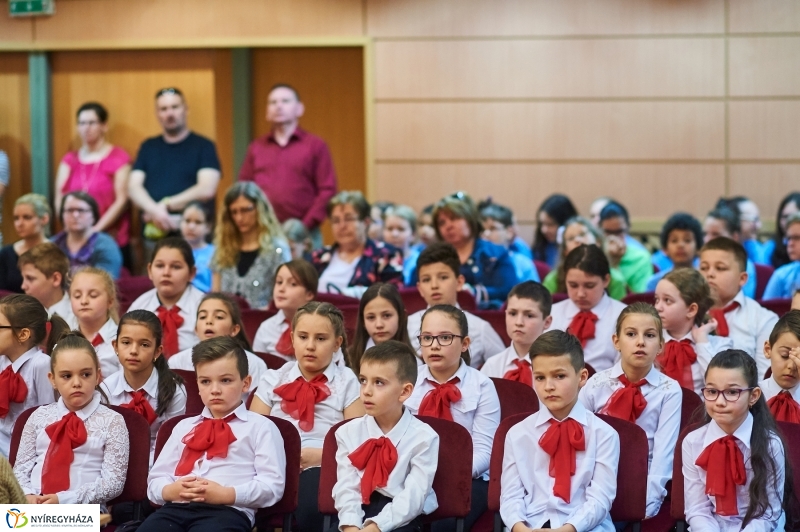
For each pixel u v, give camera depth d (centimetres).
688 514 557
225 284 994
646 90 1373
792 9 1345
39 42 1445
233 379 590
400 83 1406
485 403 655
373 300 725
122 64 1460
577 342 573
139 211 1403
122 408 613
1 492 484
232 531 557
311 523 615
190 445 585
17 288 1052
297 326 664
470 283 970
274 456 581
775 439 557
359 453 564
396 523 543
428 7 1395
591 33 1376
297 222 1145
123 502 607
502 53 1390
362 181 1467
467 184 1405
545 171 1393
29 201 1056
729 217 1125
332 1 1407
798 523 574
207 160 1319
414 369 578
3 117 1469
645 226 1379
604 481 559
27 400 686
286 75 1457
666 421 630
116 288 823
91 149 1364
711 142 1369
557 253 1235
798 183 1358
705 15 1359
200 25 1425
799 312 641
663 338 662
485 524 605
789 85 1352
